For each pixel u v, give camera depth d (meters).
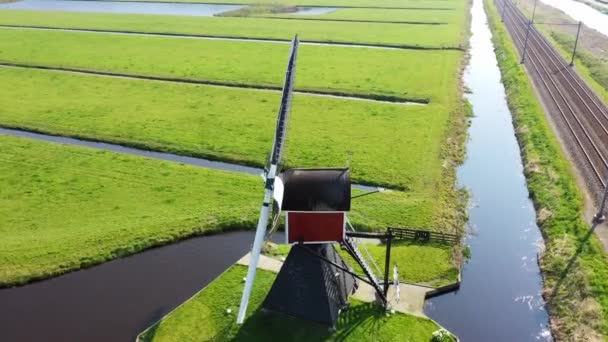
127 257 28.06
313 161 38.41
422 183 35.41
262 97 53.16
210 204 32.62
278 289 22.98
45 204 32.53
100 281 26.39
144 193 33.97
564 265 26.30
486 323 23.91
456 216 31.86
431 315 24.34
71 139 43.38
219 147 40.94
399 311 23.64
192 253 28.55
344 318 23.05
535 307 24.80
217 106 50.50
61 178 35.94
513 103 52.44
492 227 31.61
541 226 30.94
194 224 30.38
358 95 54.12
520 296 25.58
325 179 21.09
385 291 23.44
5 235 29.27
